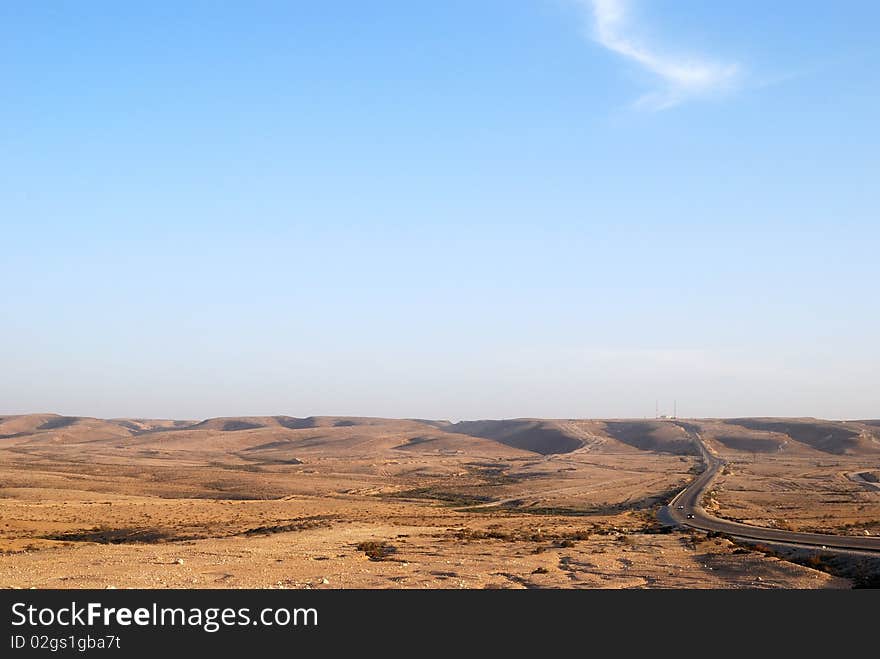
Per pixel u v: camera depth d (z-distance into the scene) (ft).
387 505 425.28
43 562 143.02
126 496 420.36
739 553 177.68
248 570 134.51
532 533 249.75
